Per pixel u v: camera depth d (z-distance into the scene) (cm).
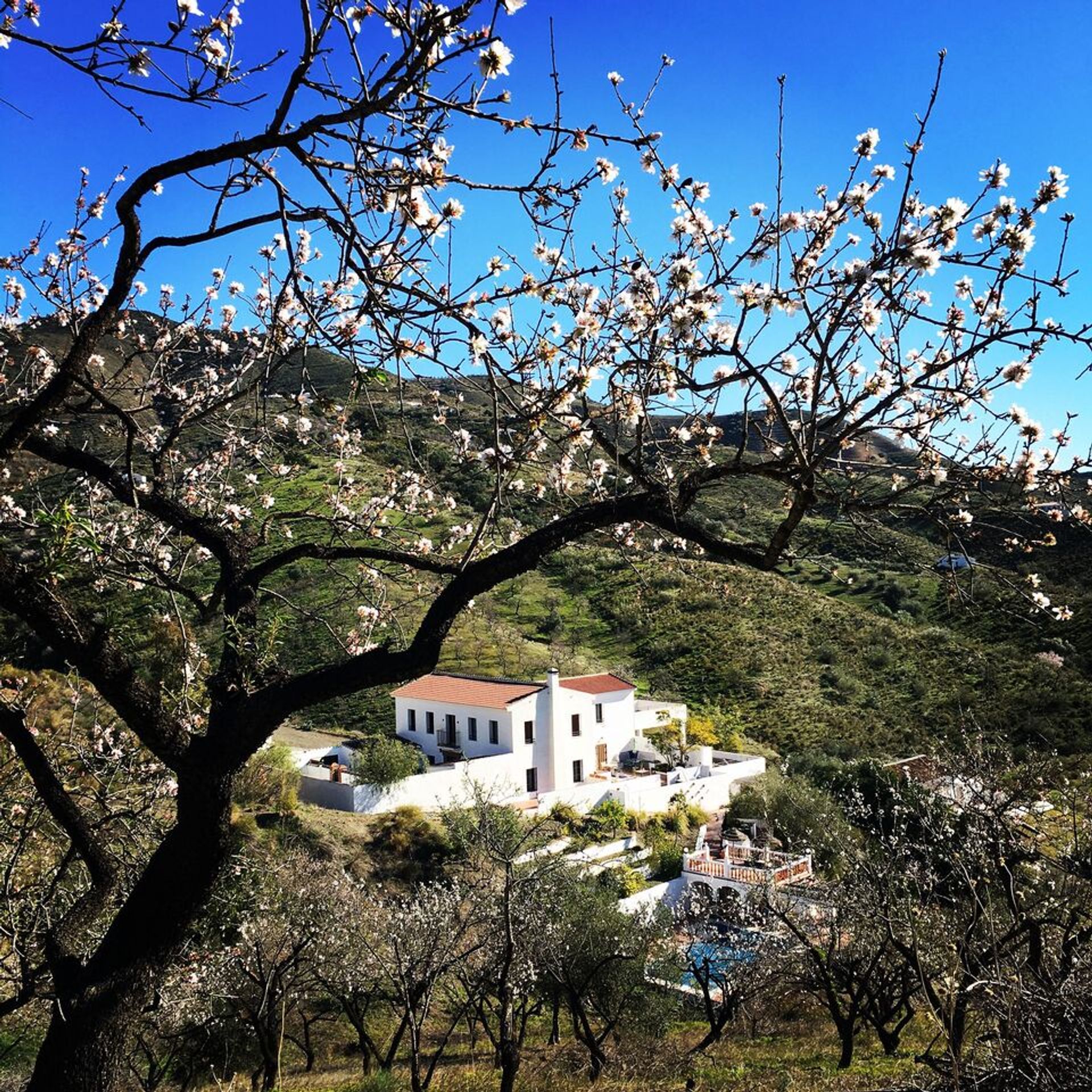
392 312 354
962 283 481
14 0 411
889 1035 1362
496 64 313
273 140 342
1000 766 1114
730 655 5209
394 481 682
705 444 536
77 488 655
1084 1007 689
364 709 4522
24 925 623
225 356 761
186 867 421
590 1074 1404
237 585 539
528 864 1912
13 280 685
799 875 2405
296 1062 1738
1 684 752
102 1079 393
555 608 5756
